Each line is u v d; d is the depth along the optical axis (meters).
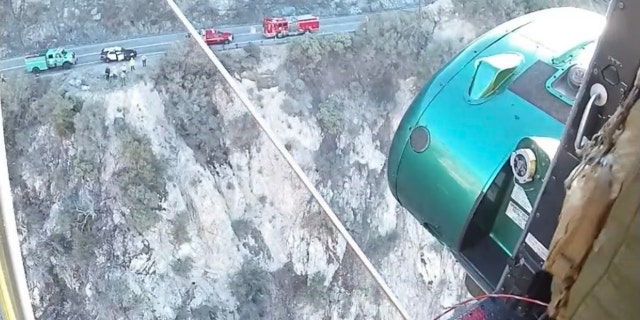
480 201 4.32
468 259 4.51
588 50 4.41
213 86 25.03
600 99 2.69
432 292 22.70
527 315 3.31
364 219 24.52
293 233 24.39
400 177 4.96
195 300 24.03
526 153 3.88
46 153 23.78
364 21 24.83
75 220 23.61
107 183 24.16
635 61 2.51
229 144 24.97
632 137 2.14
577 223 2.26
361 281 23.09
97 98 24.42
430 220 4.81
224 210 24.66
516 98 4.40
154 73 24.80
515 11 21.31
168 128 24.94
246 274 23.86
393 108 25.09
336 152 24.97
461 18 23.17
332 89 25.48
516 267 3.37
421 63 24.16
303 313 23.27
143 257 24.00
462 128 4.53
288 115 25.06
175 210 24.50
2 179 1.79
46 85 23.98
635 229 2.00
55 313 23.11
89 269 23.48
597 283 2.13
